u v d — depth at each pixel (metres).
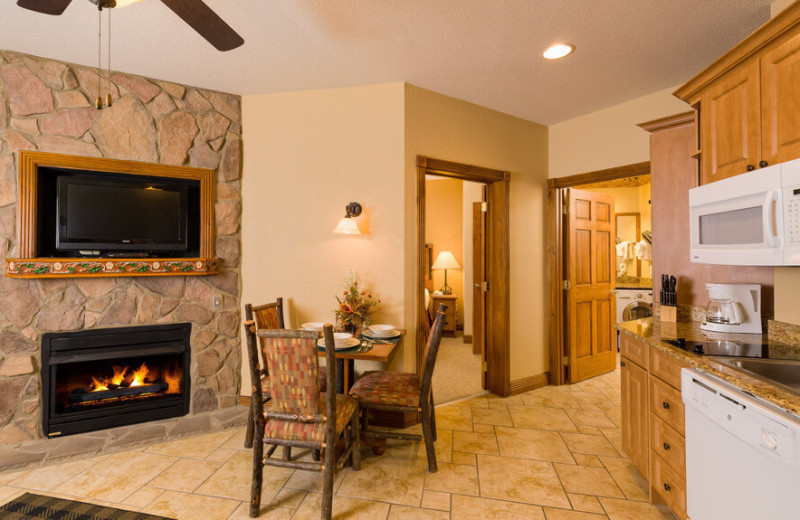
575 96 3.02
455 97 3.04
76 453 2.29
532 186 3.53
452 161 3.02
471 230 5.26
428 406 2.15
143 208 2.68
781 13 1.44
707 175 1.96
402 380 2.37
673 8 1.96
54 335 2.44
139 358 2.77
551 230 3.58
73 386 2.59
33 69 2.40
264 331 1.67
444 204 6.30
